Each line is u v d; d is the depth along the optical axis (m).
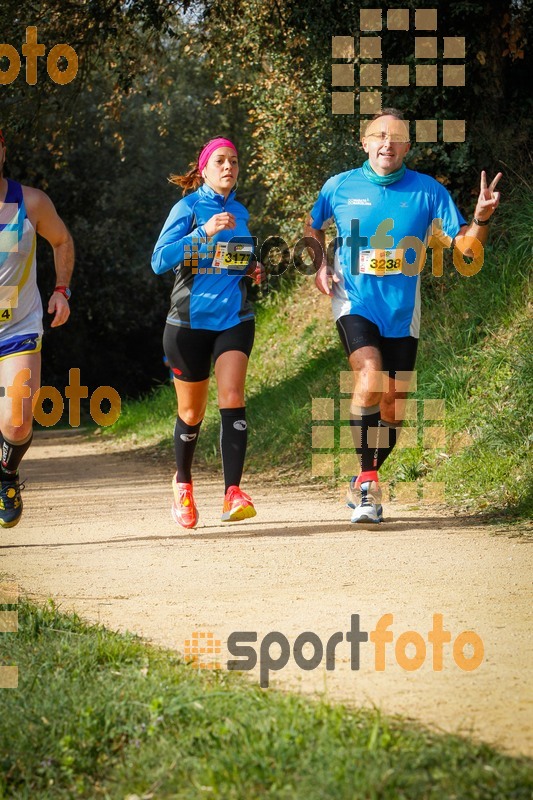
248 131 40.81
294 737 5.23
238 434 13.06
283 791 4.77
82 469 26.52
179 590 9.68
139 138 61.25
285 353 32.28
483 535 12.20
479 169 24.88
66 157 58.34
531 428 15.71
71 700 6.08
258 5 29.20
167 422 34.88
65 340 69.31
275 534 13.03
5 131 30.77
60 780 5.36
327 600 8.99
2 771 5.43
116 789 5.14
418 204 13.05
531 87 26.05
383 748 5.09
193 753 5.34
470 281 21.55
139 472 24.52
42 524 15.19
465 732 5.58
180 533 13.53
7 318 11.13
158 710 5.78
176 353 13.06
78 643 7.28
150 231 64.75
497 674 6.73
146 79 37.34
